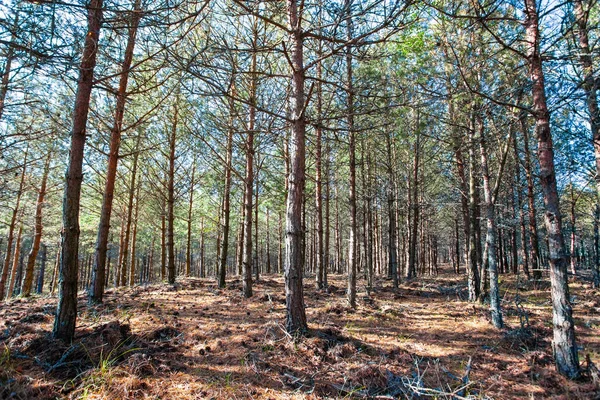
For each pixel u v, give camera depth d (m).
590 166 6.92
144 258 30.14
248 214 7.96
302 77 4.66
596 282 11.19
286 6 4.82
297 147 4.63
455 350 4.56
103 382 2.95
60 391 2.82
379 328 5.55
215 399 2.94
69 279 3.69
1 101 5.73
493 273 5.90
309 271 22.88
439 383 3.45
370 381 3.37
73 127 3.78
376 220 18.53
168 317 5.41
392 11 3.48
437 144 10.09
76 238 3.78
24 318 4.67
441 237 33.88
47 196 12.25
